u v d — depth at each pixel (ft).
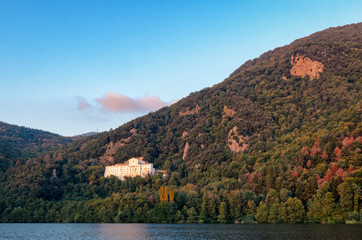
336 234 474.49
